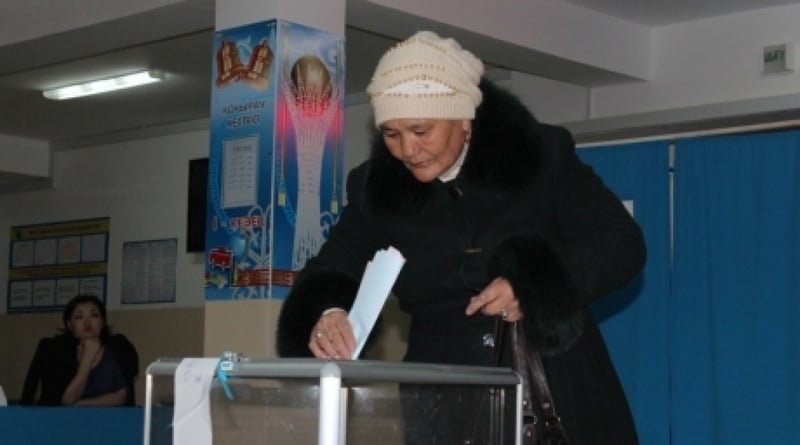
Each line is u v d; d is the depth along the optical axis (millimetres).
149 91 6617
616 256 1768
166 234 7523
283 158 3861
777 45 4934
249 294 3854
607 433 1833
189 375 1521
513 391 1625
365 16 4387
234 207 3924
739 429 4828
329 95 4035
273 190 3822
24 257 8406
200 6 4160
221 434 1505
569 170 1898
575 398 1806
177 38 5371
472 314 1783
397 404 1485
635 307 5188
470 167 1850
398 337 5434
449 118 1758
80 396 5656
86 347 5742
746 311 4848
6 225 8547
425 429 1519
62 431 3352
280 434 1439
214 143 4000
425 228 1905
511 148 1845
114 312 7762
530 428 1750
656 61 5375
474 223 1888
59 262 8172
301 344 1823
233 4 4008
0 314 8516
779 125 5102
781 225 4770
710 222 4988
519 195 1860
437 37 1815
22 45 4742
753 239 4852
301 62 3941
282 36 3887
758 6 5012
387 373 1438
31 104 6957
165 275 7500
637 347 5164
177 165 7516
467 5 4586
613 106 5504
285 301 1877
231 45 3994
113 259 7832
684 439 5000
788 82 4930
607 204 1867
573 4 5070
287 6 3914
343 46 4090
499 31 4719
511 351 1818
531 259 1700
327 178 4012
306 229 3924
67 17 4520
